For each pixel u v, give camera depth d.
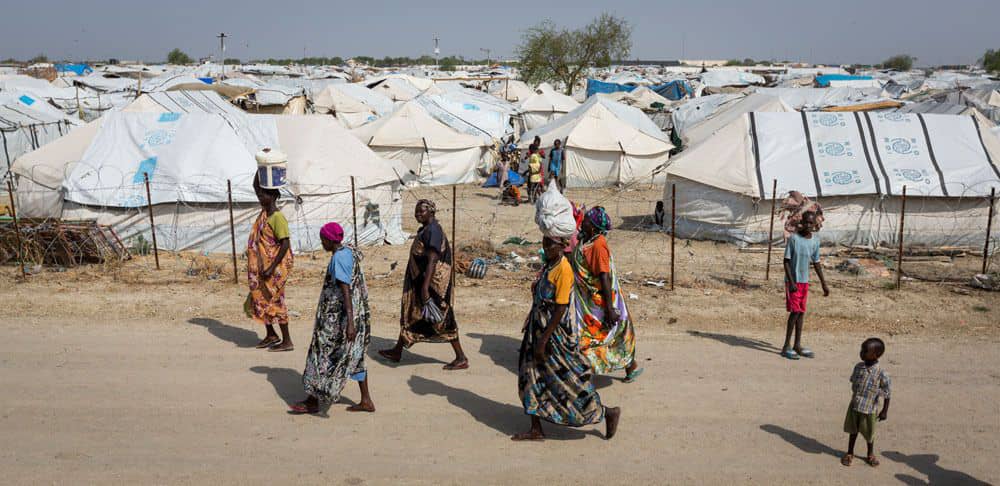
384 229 14.52
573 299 5.82
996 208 13.97
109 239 11.88
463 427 6.27
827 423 6.42
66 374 7.23
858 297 10.30
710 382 7.31
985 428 6.33
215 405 6.59
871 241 14.21
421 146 23.33
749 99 22.80
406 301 7.49
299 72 56.56
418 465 5.58
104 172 12.94
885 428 6.32
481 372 7.55
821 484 5.38
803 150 14.75
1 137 18.61
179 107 15.16
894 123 15.16
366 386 6.48
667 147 23.89
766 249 13.91
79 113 27.83
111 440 5.88
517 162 24.42
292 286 10.70
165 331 8.61
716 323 9.26
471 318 9.37
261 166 7.65
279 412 6.48
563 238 5.70
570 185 23.33
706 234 14.95
